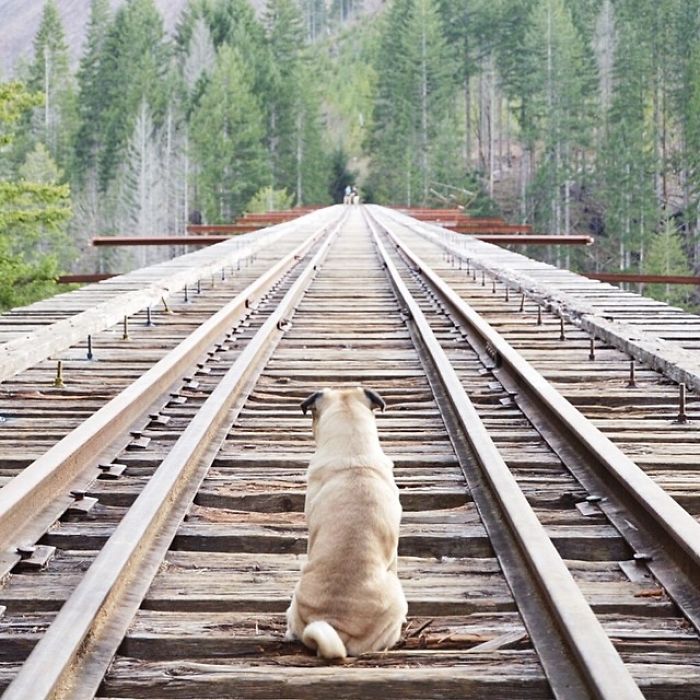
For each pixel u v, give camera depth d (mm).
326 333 10219
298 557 4125
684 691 2998
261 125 99250
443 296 12266
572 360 8422
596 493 4867
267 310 11969
